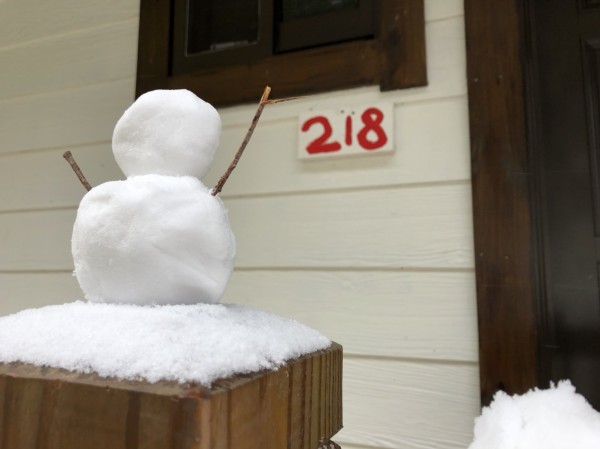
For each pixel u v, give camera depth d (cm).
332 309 96
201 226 40
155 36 122
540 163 90
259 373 34
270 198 105
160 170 43
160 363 30
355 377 92
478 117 92
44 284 126
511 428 64
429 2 101
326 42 108
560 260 87
